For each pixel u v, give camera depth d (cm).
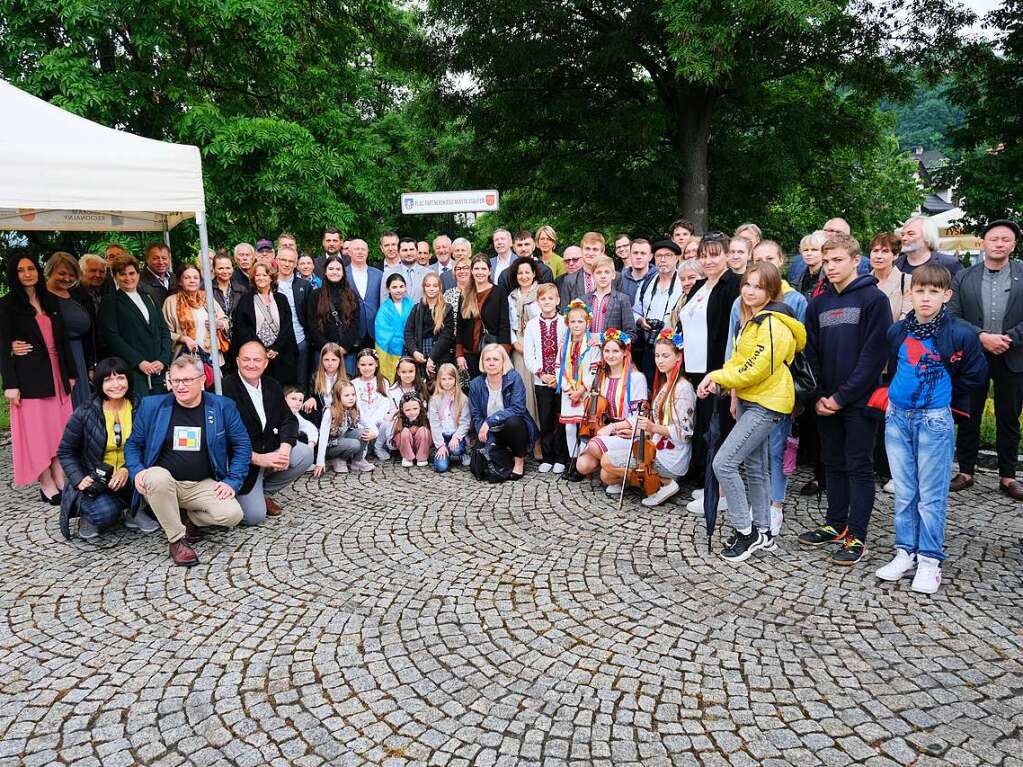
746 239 526
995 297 470
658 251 548
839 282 383
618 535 434
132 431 422
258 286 604
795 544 412
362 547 424
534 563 395
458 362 632
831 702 263
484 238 2016
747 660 293
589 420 537
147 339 564
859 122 1338
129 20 935
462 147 1466
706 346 467
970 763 229
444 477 570
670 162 1235
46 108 462
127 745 248
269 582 378
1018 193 1104
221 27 995
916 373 344
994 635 306
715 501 402
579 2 1166
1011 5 1165
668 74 1220
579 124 1298
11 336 499
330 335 637
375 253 1377
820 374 392
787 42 1127
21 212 614
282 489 543
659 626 322
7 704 274
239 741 249
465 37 1230
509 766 234
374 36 1346
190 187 454
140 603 357
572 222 1532
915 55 1205
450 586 369
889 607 333
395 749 243
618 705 265
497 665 294
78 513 435
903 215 2555
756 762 233
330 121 1263
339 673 290
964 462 500
